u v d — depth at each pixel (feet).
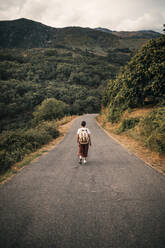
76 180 13.99
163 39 45.03
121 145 30.94
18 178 14.87
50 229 7.48
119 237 6.84
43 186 12.82
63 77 424.46
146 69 45.85
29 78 367.86
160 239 6.67
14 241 6.75
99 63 624.18
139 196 10.65
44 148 31.40
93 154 24.58
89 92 323.78
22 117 204.13
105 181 13.53
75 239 6.79
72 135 48.75
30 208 9.43
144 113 44.27
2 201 10.38
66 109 195.21
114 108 64.54
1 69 342.64
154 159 20.74
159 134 24.54
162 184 12.69
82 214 8.66
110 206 9.43
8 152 24.62
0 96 234.99
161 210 8.90
